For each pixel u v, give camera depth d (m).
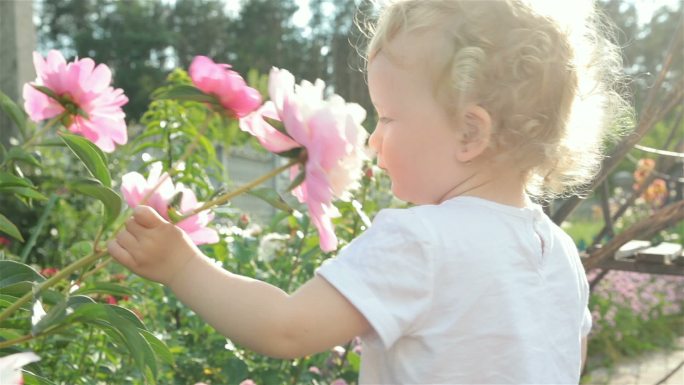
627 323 4.89
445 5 1.17
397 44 1.17
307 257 2.15
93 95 1.37
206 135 2.87
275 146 0.94
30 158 1.39
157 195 1.05
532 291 1.15
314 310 1.04
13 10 5.85
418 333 1.08
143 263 1.02
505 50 1.15
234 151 8.71
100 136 1.40
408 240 1.07
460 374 1.08
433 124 1.15
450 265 1.08
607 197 3.20
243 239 2.18
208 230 1.09
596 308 4.73
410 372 1.08
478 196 1.17
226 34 42.47
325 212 0.91
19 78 5.86
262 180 0.97
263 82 3.16
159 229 1.01
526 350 1.10
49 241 4.61
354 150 0.91
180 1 42.22
